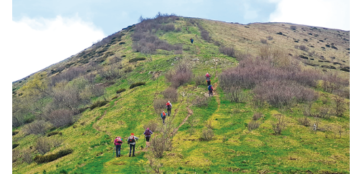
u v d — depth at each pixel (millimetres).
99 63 74875
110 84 55594
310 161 15578
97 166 17203
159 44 82375
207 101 33875
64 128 36688
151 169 15125
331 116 26703
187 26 114062
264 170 14258
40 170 21703
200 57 56156
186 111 31453
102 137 28250
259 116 26938
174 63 55219
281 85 35031
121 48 87188
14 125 47219
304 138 20312
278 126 22266
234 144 19891
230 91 35719
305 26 145375
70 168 18484
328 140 19641
